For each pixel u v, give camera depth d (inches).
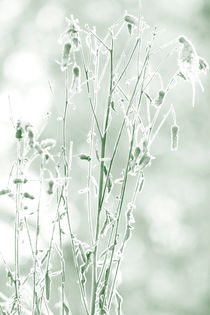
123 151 355.3
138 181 86.3
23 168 84.0
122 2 388.2
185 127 382.0
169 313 370.6
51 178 83.0
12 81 397.7
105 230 85.7
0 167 343.6
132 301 370.3
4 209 247.8
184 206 383.6
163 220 383.2
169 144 374.0
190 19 389.7
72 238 85.4
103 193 84.4
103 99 341.7
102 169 85.5
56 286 276.4
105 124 85.4
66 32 84.3
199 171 381.4
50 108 360.8
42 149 81.7
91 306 85.5
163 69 358.3
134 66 314.8
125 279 371.9
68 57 83.6
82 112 350.6
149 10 386.6
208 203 382.3
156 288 372.5
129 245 373.1
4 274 290.4
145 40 358.9
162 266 380.2
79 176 348.2
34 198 84.0
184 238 384.8
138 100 85.3
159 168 379.6
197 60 83.0
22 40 408.8
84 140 353.7
